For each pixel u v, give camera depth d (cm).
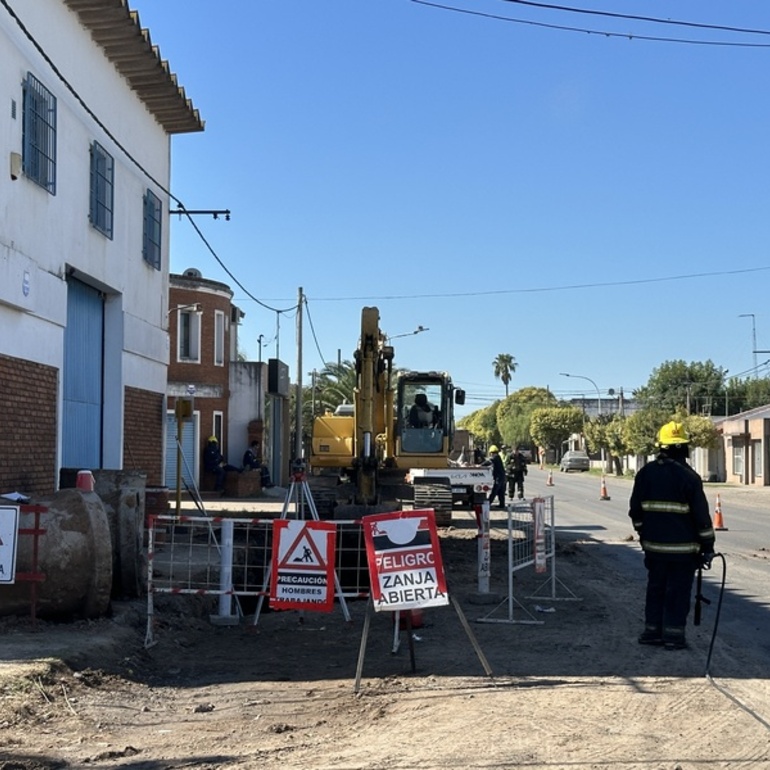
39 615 937
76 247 1457
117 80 1659
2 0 1124
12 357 1224
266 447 4138
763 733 641
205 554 1404
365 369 1712
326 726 675
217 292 3503
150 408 1895
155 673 845
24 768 580
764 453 5372
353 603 1209
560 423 9688
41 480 1322
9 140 1196
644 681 788
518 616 1097
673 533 907
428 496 2081
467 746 611
